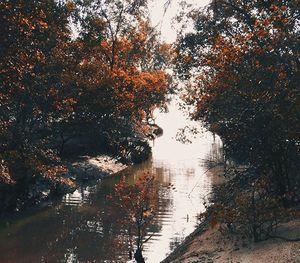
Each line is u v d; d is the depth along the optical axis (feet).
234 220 49.62
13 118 100.37
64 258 57.16
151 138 222.28
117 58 169.27
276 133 48.75
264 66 51.83
